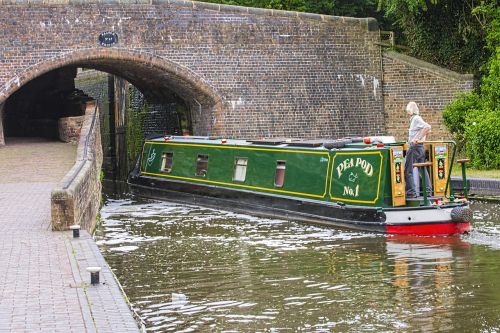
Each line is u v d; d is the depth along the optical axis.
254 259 16.44
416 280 14.09
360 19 33.84
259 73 32.53
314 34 33.19
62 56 29.86
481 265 15.20
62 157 26.86
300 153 22.73
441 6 33.47
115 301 10.02
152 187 30.00
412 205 19.42
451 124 31.28
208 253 17.22
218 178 26.47
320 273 14.91
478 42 33.03
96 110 30.55
